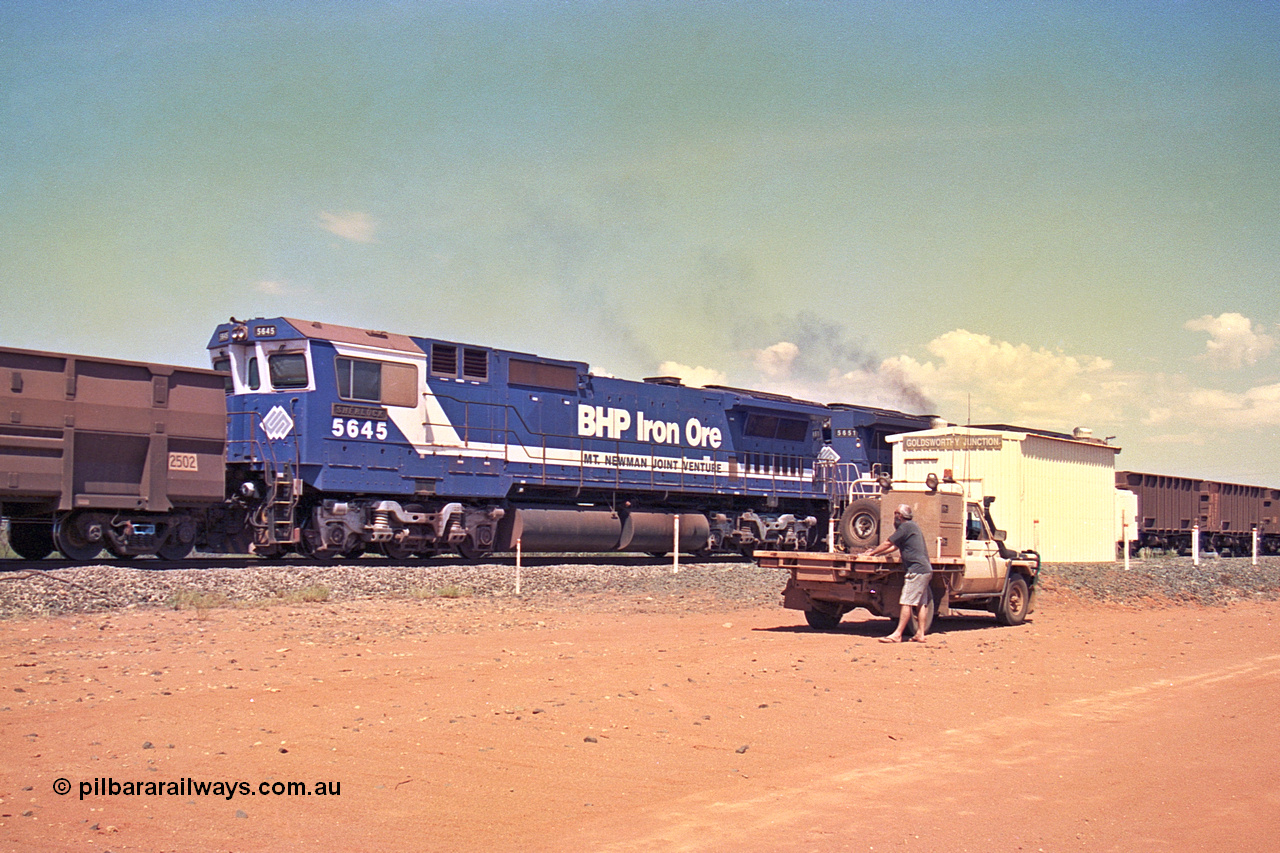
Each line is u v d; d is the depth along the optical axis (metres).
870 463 35.44
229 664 11.86
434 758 8.29
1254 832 6.86
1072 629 18.19
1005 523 28.34
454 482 24.08
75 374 17.81
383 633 14.63
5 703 9.70
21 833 6.51
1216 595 26.92
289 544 21.69
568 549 26.88
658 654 13.55
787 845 6.49
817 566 16.36
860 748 8.95
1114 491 34.41
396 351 23.08
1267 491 55.62
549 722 9.51
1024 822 7.00
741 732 9.39
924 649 14.73
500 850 6.39
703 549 30.56
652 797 7.49
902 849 6.45
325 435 21.52
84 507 18.00
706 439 31.00
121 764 7.94
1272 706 11.12
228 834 6.58
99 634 13.59
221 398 19.66
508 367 25.64
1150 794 7.70
